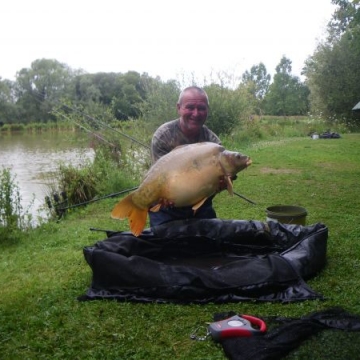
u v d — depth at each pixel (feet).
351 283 12.46
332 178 33.63
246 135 70.38
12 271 15.16
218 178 10.36
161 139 14.78
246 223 14.29
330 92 97.81
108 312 11.02
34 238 20.21
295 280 11.69
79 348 9.49
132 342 9.59
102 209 25.88
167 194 10.52
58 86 114.83
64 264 15.43
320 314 9.86
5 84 149.07
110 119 36.78
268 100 179.42
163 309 11.05
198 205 10.59
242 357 8.42
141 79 52.75
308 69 103.86
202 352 9.04
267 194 27.78
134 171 32.86
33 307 11.71
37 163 55.77
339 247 15.79
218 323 9.52
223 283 11.44
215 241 13.88
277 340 8.75
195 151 10.43
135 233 10.71
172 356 8.98
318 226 14.42
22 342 9.84
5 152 73.51
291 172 37.55
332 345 8.61
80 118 35.58
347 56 95.50
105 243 13.00
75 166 35.19
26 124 144.87
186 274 11.54
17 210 22.31
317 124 98.58
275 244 14.40
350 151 54.24
